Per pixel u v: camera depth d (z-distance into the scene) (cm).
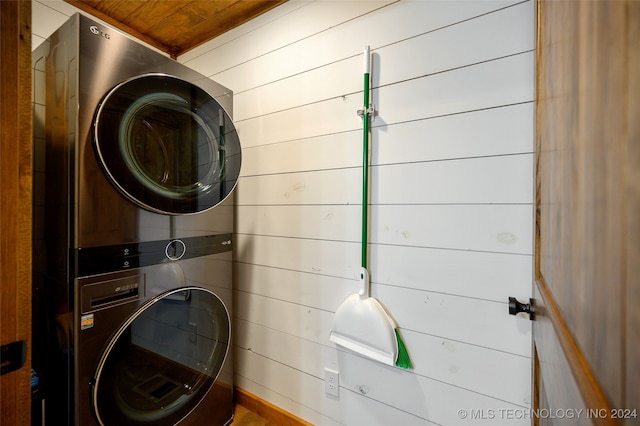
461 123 101
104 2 146
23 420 51
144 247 103
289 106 143
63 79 91
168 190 108
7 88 48
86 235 88
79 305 86
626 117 22
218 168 126
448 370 104
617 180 24
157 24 164
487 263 97
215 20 160
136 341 101
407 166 112
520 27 92
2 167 48
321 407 134
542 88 65
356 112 123
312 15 135
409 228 111
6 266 49
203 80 127
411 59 110
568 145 40
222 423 139
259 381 154
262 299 153
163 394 112
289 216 143
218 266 134
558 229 46
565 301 40
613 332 24
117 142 93
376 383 119
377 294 118
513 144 93
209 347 131
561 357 40
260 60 154
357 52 123
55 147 93
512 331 93
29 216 52
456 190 102
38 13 135
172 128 112
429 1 107
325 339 132
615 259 24
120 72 96
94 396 89
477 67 99
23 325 51
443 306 105
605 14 27
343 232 127
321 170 133
